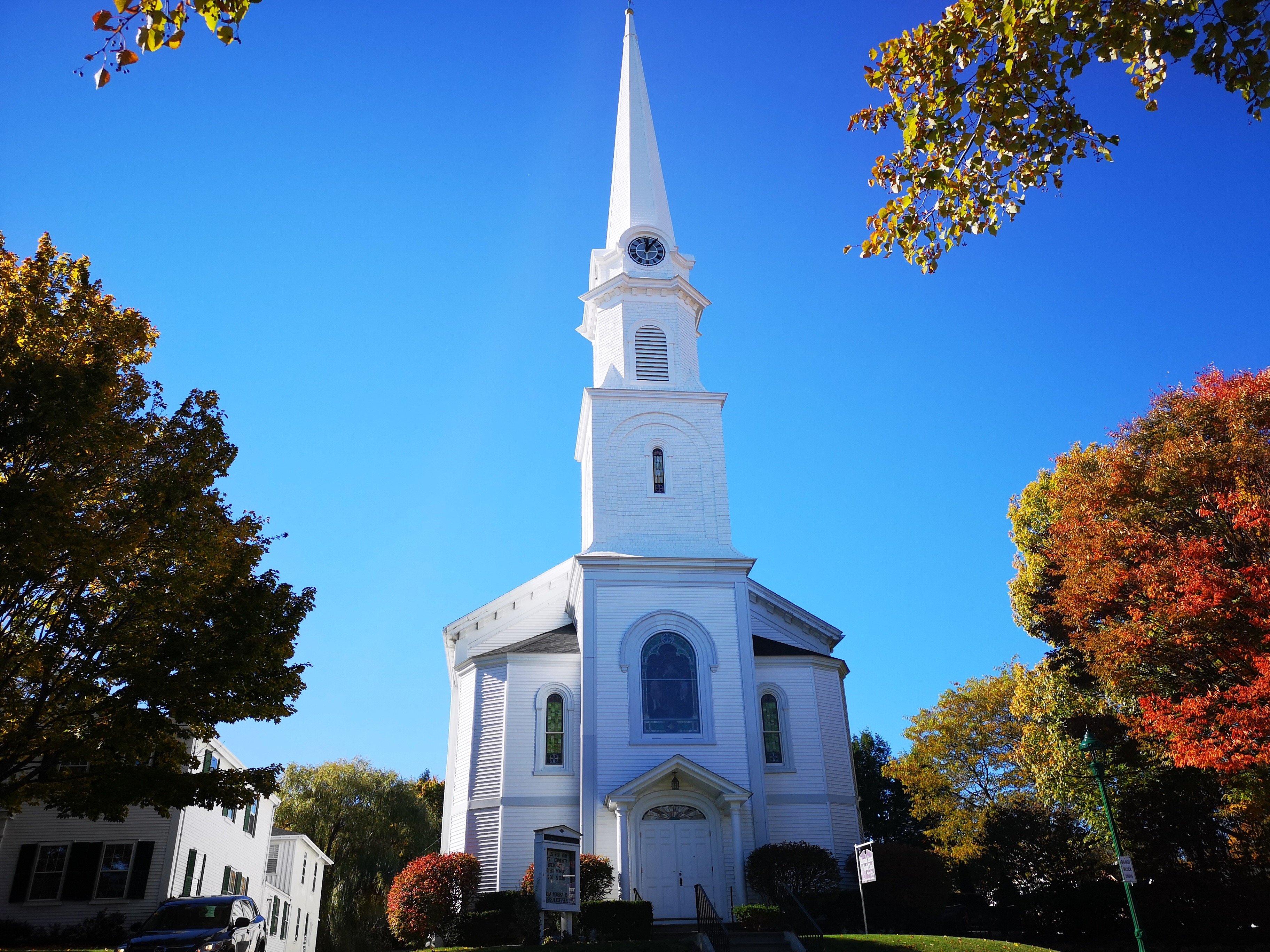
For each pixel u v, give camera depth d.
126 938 24.28
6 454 15.24
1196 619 22.56
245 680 16.69
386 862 43.97
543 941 22.69
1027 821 35.03
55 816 26.09
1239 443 23.53
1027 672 36.47
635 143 39.81
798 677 32.28
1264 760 20.20
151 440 17.42
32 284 16.81
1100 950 26.31
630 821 27.97
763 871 27.03
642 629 30.80
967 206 11.92
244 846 32.66
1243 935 24.73
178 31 8.63
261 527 18.58
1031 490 37.41
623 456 33.75
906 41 11.59
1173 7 9.61
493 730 30.91
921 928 27.47
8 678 15.44
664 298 36.53
